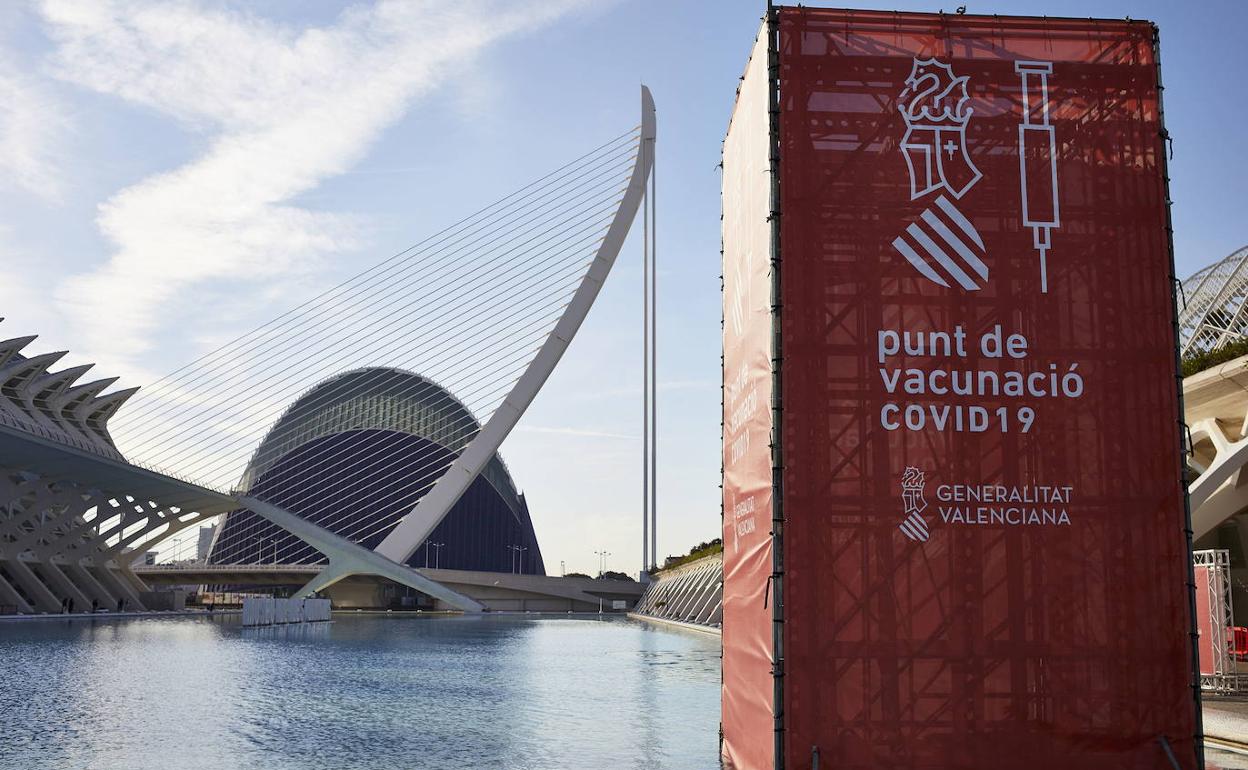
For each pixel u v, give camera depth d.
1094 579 8.56
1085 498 8.64
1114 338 8.84
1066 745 8.38
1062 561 8.58
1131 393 8.79
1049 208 8.97
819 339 8.77
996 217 8.95
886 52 9.14
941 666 8.44
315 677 21.72
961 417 8.70
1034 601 8.52
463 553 137.25
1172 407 8.77
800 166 8.97
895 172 8.98
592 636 44.91
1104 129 9.09
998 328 8.82
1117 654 8.48
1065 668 8.45
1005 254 8.90
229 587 126.25
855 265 8.86
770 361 8.91
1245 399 24.08
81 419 76.38
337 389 127.44
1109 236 8.95
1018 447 8.69
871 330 8.79
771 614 8.76
